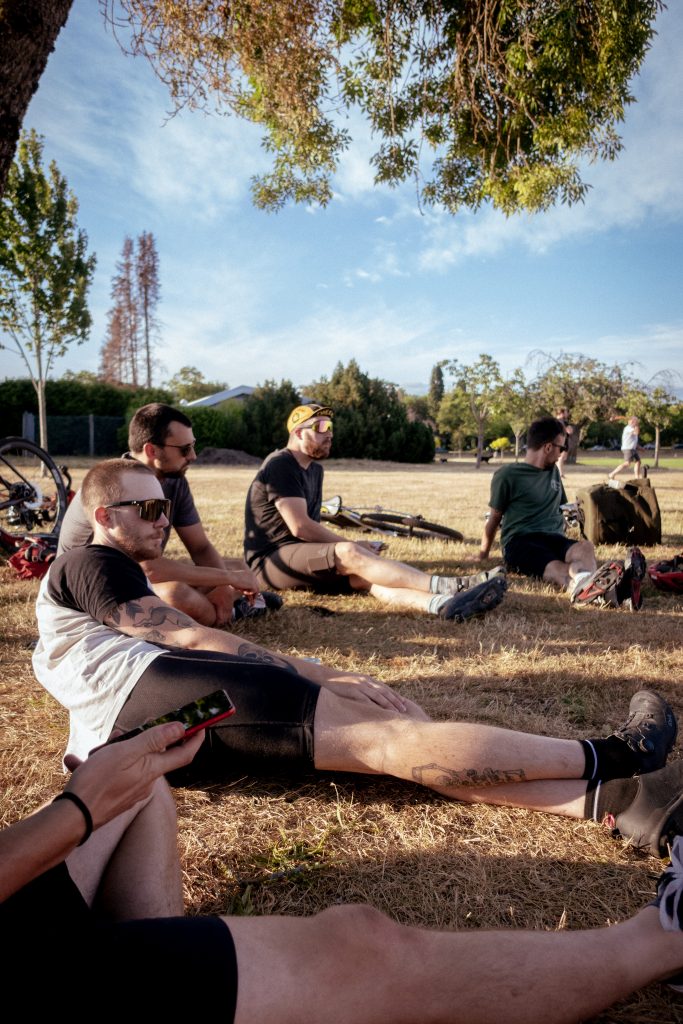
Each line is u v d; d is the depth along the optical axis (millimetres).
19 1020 958
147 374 76312
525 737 1981
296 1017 1040
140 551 2359
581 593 4730
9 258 18891
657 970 1229
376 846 1923
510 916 1631
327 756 1973
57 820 1060
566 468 32406
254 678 2002
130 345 76250
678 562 5453
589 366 41688
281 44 6555
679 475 24109
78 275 20172
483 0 7023
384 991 1089
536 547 5523
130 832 1405
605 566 4625
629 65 7352
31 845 1022
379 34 7656
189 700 1968
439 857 1867
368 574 4625
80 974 992
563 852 1886
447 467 33406
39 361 20266
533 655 3594
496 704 2902
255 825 2027
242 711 1969
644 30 7133
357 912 1166
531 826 2004
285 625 4184
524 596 5000
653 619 4402
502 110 8008
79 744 2141
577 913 1646
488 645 3801
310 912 1648
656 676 3277
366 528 7914
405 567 4602
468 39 7133
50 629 2240
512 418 41875
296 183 10641
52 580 2268
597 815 1927
